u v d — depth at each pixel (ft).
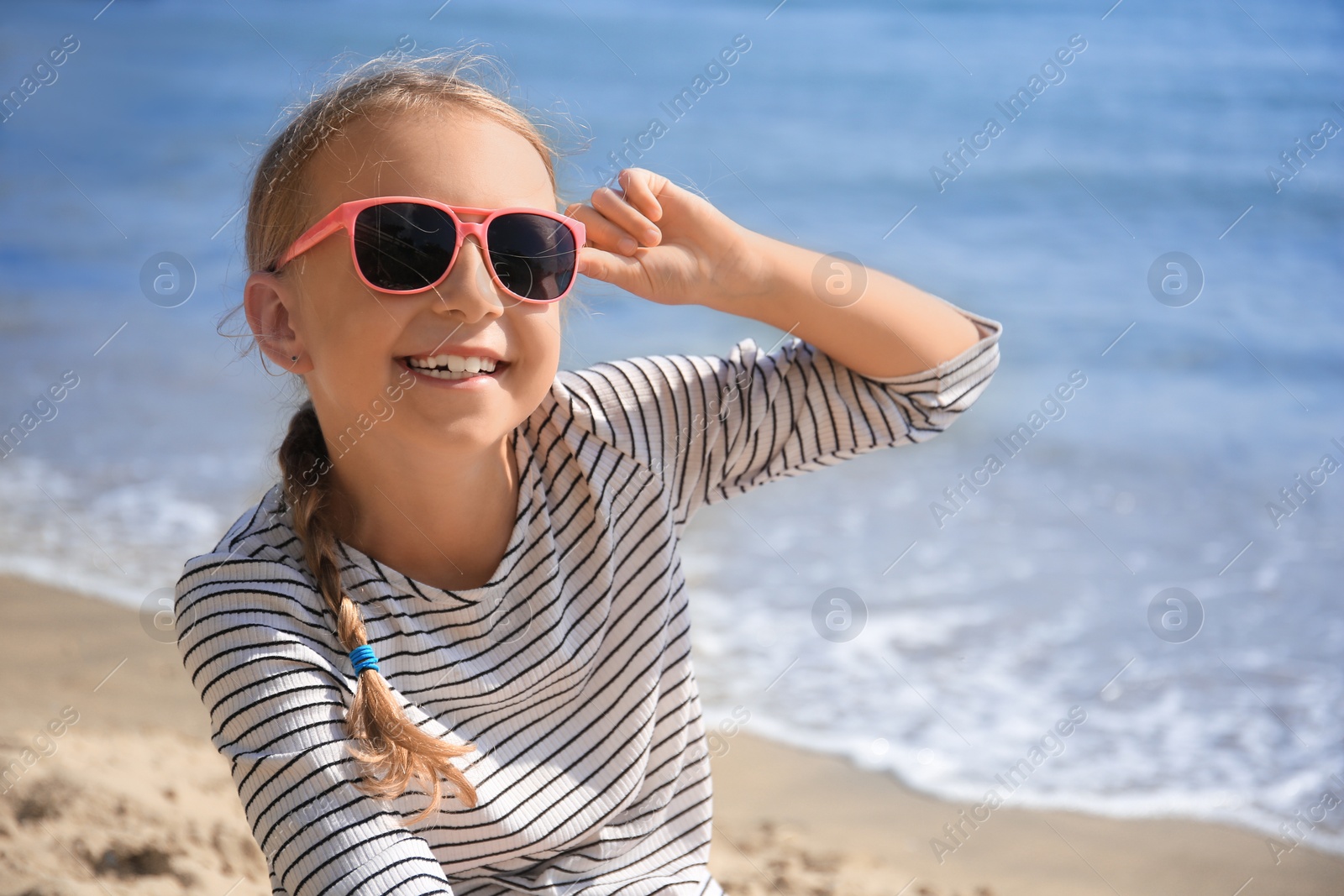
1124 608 24.43
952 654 22.34
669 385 8.45
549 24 113.60
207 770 15.93
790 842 16.15
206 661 6.70
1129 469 33.60
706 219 8.03
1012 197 67.26
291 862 6.39
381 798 6.48
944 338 8.75
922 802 17.52
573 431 7.95
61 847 13.01
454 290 6.74
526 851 7.61
